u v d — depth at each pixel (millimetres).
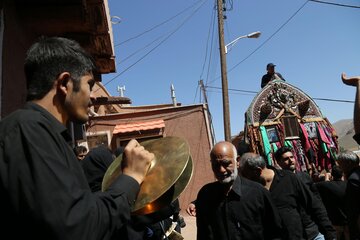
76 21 5285
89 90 1459
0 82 3895
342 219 5105
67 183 1111
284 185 3986
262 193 3082
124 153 1472
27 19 5074
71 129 6859
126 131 13492
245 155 4301
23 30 5039
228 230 3025
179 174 1557
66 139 1354
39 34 5637
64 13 5086
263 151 8523
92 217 1122
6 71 4160
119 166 1843
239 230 3006
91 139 13633
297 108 9062
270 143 8641
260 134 8641
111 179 1739
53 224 1024
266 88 9055
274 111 8922
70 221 1052
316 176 7879
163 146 1853
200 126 14375
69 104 1389
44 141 1157
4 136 1157
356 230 2564
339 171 5410
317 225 4000
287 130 8836
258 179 4156
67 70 1380
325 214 3953
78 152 5164
